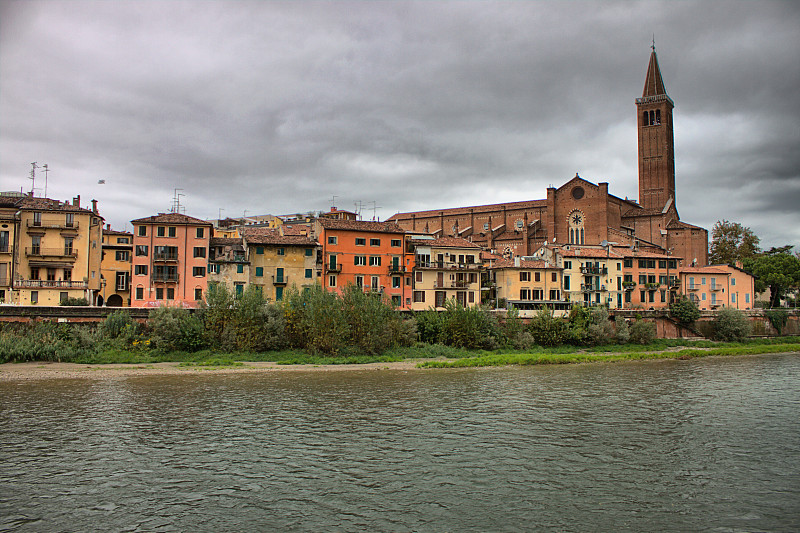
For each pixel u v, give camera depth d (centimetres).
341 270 8825
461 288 9669
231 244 8388
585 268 10550
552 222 14088
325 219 9144
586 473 3209
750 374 6725
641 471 3250
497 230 15000
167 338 6950
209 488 2953
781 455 3544
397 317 7994
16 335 6631
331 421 4259
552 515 2675
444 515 2659
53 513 2650
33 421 4153
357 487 2983
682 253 13675
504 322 8688
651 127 15900
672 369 7131
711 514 2702
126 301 9294
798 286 14025
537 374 6581
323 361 6975
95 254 8450
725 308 10562
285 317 7519
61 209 8031
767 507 2783
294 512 2681
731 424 4266
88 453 3459
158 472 3167
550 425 4200
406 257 9375
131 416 4322
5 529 2489
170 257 8044
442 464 3334
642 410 4712
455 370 6794
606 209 13450
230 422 4194
